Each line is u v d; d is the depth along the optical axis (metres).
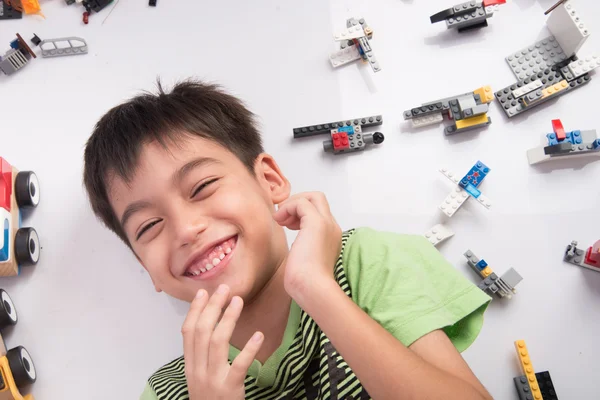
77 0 1.20
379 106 1.12
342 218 1.08
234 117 0.91
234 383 0.67
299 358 0.79
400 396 0.61
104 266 1.11
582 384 1.00
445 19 1.10
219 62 1.17
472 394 0.63
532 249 1.04
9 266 1.05
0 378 1.00
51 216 1.12
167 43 1.18
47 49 1.18
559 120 1.03
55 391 1.06
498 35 1.13
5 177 1.05
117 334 1.08
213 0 1.20
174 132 0.81
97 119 1.15
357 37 1.08
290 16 1.18
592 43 1.11
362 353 0.63
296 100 1.13
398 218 1.07
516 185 1.07
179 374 0.93
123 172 0.79
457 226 1.07
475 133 1.09
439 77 1.12
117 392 1.06
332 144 1.08
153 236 0.79
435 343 0.71
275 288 0.86
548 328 1.02
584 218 1.05
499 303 1.03
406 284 0.77
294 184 1.10
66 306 1.09
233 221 0.77
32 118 1.16
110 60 1.18
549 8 1.14
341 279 0.81
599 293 1.02
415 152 1.09
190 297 0.83
